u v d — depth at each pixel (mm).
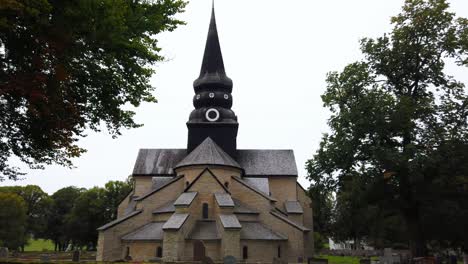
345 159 30875
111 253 41188
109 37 14602
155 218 44031
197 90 56688
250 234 40438
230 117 55250
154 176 58156
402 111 28062
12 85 13500
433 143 27828
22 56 14562
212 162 46906
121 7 14352
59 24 13812
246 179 54969
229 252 37031
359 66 32781
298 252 41625
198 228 40312
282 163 60344
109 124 19953
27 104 15359
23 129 17219
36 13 12344
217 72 56375
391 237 48375
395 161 26984
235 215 41906
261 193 45312
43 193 96500
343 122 31000
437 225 30703
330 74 34000
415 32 30891
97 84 17328
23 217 80250
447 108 28859
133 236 40875
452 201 28594
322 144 33000
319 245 84625
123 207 58781
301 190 61062
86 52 15758
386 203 31469
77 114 16406
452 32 29781
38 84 13984
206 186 43094
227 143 54219
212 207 42344
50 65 14383
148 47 17469
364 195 30344
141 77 18469
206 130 54531
